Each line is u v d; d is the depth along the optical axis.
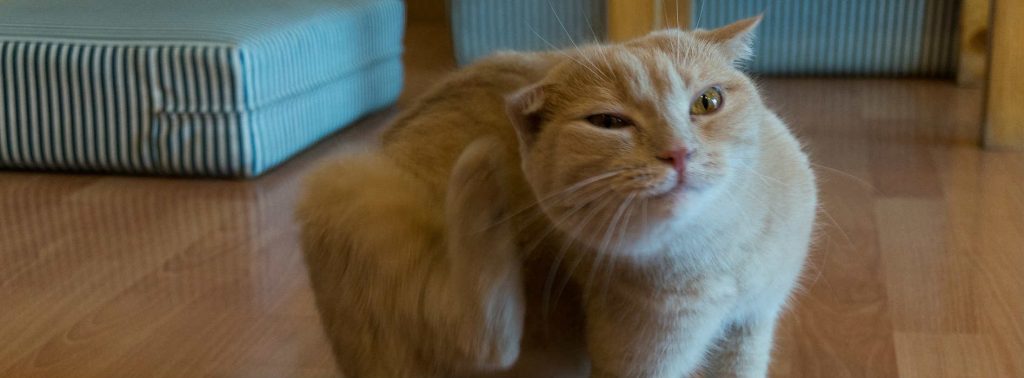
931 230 1.72
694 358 1.07
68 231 1.87
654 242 0.93
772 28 2.92
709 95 0.94
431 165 1.10
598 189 0.90
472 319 1.00
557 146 0.93
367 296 1.08
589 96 0.92
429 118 1.15
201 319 1.48
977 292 1.48
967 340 1.34
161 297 1.56
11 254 1.76
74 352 1.40
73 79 2.16
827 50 2.92
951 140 2.26
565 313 1.08
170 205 2.01
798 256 1.11
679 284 0.97
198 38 2.11
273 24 2.25
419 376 1.11
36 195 2.10
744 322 1.15
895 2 2.84
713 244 0.96
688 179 0.88
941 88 2.78
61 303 1.55
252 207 1.97
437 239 1.05
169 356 1.38
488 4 2.91
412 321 1.06
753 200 0.97
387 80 2.75
